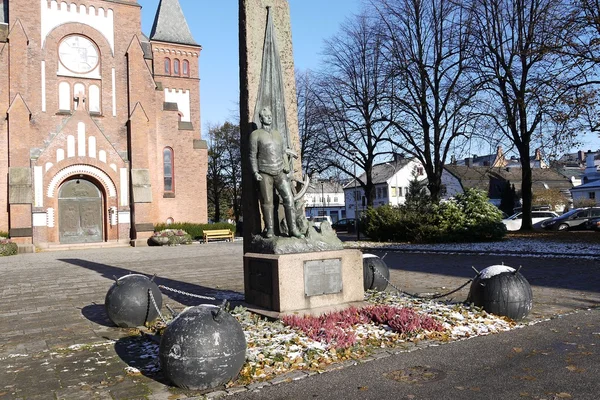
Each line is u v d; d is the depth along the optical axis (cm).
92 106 3384
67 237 3222
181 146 3669
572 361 562
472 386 491
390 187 7412
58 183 3180
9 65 3128
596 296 979
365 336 659
